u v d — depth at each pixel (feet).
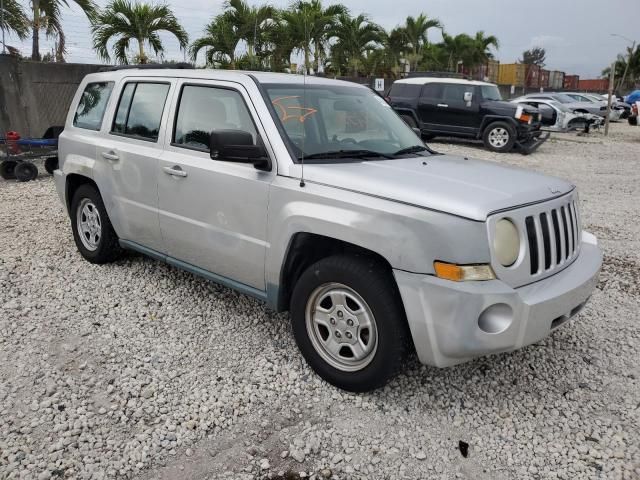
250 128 12.54
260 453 9.66
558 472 9.40
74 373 11.85
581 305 11.43
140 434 10.02
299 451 9.68
